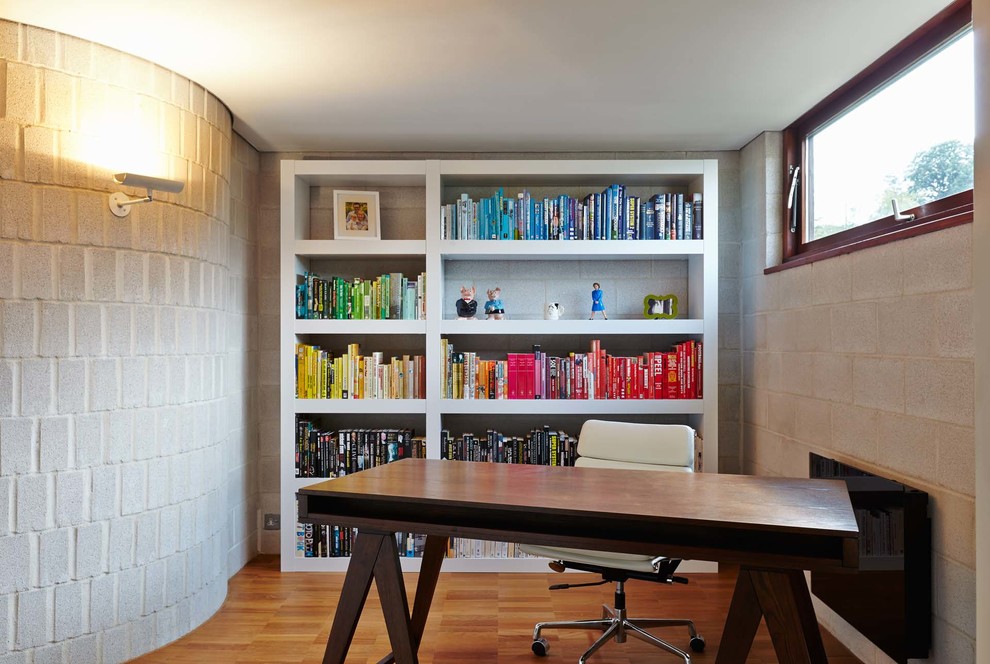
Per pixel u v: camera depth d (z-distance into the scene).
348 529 4.06
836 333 3.07
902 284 2.55
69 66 2.73
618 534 2.11
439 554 2.76
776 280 3.78
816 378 3.28
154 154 3.01
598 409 4.03
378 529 2.35
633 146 4.28
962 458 2.22
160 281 3.03
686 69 3.05
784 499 2.24
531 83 3.22
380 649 2.97
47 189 2.68
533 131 3.96
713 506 2.14
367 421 4.41
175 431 3.11
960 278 2.22
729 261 4.40
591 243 4.03
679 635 3.13
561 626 2.95
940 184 2.56
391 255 4.10
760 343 4.04
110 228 2.84
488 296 4.29
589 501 2.20
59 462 2.70
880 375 2.70
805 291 3.40
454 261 4.43
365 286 4.11
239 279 4.07
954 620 2.27
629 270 4.43
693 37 2.72
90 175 2.79
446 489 2.37
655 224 4.09
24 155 2.63
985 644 1.75
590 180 4.23
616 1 2.43
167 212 3.06
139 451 2.95
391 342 4.44
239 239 4.06
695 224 4.06
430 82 3.21
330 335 4.41
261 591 3.72
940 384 2.32
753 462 4.17
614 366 4.05
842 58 2.93
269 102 3.47
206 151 3.31
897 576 2.46
